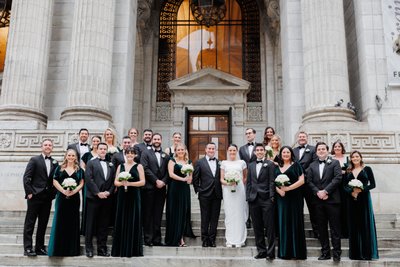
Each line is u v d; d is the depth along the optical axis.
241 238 8.09
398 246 8.23
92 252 7.39
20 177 11.95
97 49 13.10
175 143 9.18
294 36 14.00
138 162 8.19
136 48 21.48
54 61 14.08
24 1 13.55
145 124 20.97
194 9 22.89
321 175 7.57
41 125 12.80
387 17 12.78
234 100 20.88
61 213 7.40
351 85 13.88
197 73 20.94
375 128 12.02
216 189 8.19
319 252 7.77
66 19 14.43
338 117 12.07
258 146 7.84
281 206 7.42
